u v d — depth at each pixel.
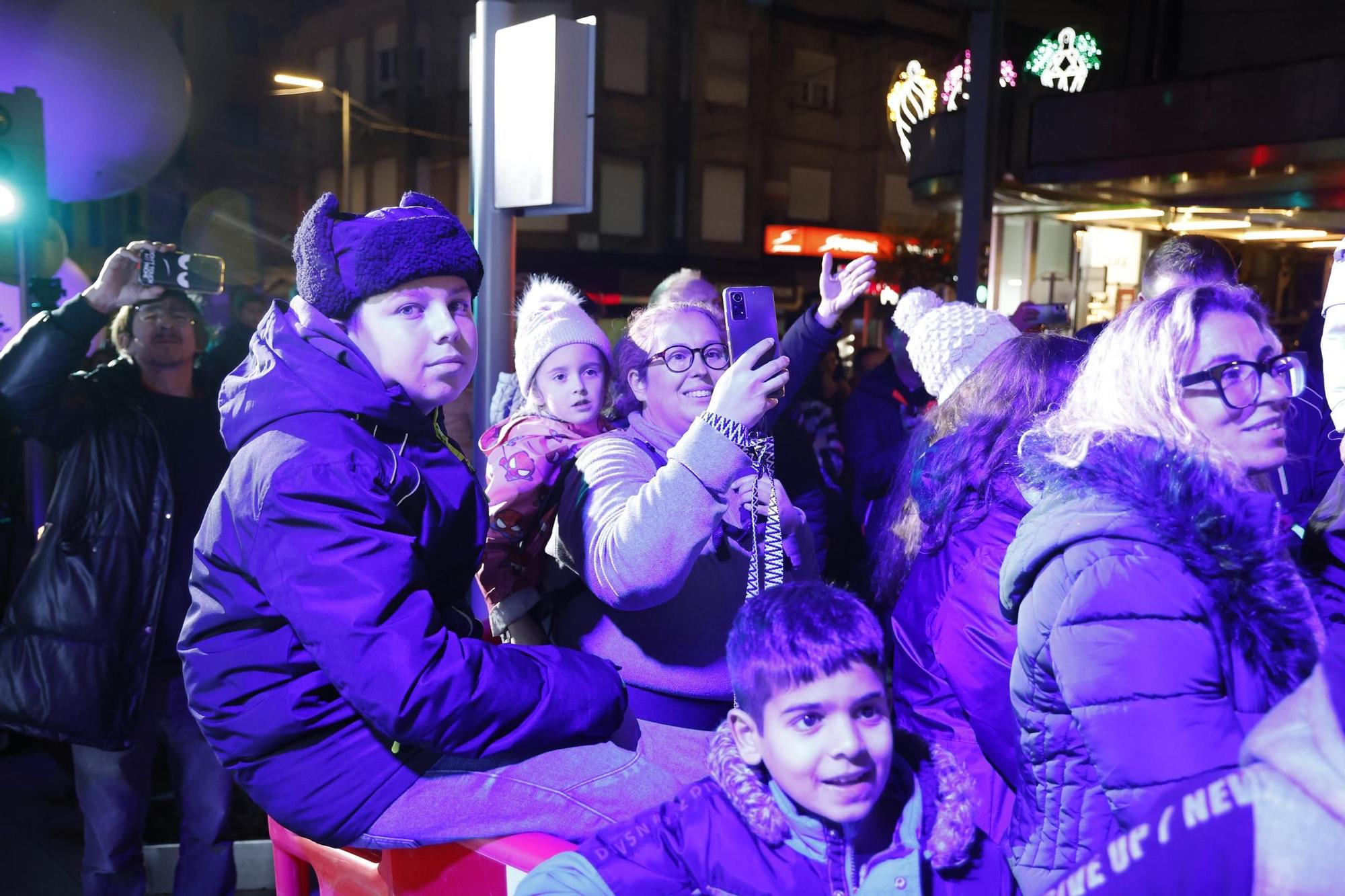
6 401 2.61
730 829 1.23
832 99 32.56
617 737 1.76
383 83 30.03
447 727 1.37
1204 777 0.77
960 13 26.92
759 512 1.81
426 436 1.61
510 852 1.46
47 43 22.00
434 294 1.52
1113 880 0.76
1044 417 1.46
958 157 13.30
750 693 1.21
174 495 2.72
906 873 1.20
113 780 2.72
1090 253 20.73
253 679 1.47
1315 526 1.44
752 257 31.06
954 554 1.55
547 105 2.82
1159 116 11.60
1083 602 1.13
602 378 2.14
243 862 3.22
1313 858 0.67
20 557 4.20
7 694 2.58
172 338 2.87
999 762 1.49
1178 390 1.27
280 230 32.75
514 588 1.96
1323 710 0.69
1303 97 10.39
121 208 29.20
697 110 29.34
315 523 1.36
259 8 32.00
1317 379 2.78
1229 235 17.56
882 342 19.23
